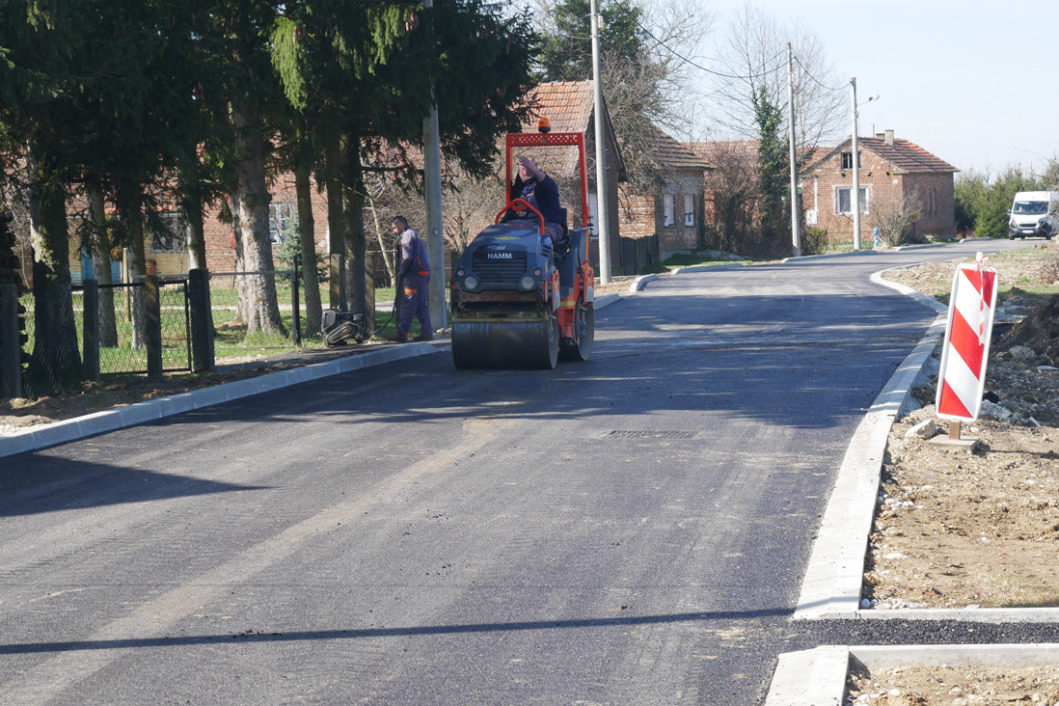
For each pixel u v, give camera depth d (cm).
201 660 556
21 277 1552
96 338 1525
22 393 1401
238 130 1848
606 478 945
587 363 1720
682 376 1545
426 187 2306
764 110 6475
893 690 498
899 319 2339
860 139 7769
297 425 1213
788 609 619
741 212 6412
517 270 1572
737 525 793
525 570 695
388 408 1320
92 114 1412
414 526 800
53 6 1173
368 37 1866
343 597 649
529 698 508
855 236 6372
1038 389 1430
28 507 867
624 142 5575
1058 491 892
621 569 695
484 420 1230
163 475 972
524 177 1756
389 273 4228
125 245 1667
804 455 1020
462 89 2200
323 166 2239
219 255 4578
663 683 523
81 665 551
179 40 1455
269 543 761
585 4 6109
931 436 1078
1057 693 487
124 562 721
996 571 670
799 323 2319
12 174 1534
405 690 518
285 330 2331
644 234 5728
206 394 1377
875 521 794
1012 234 6706
